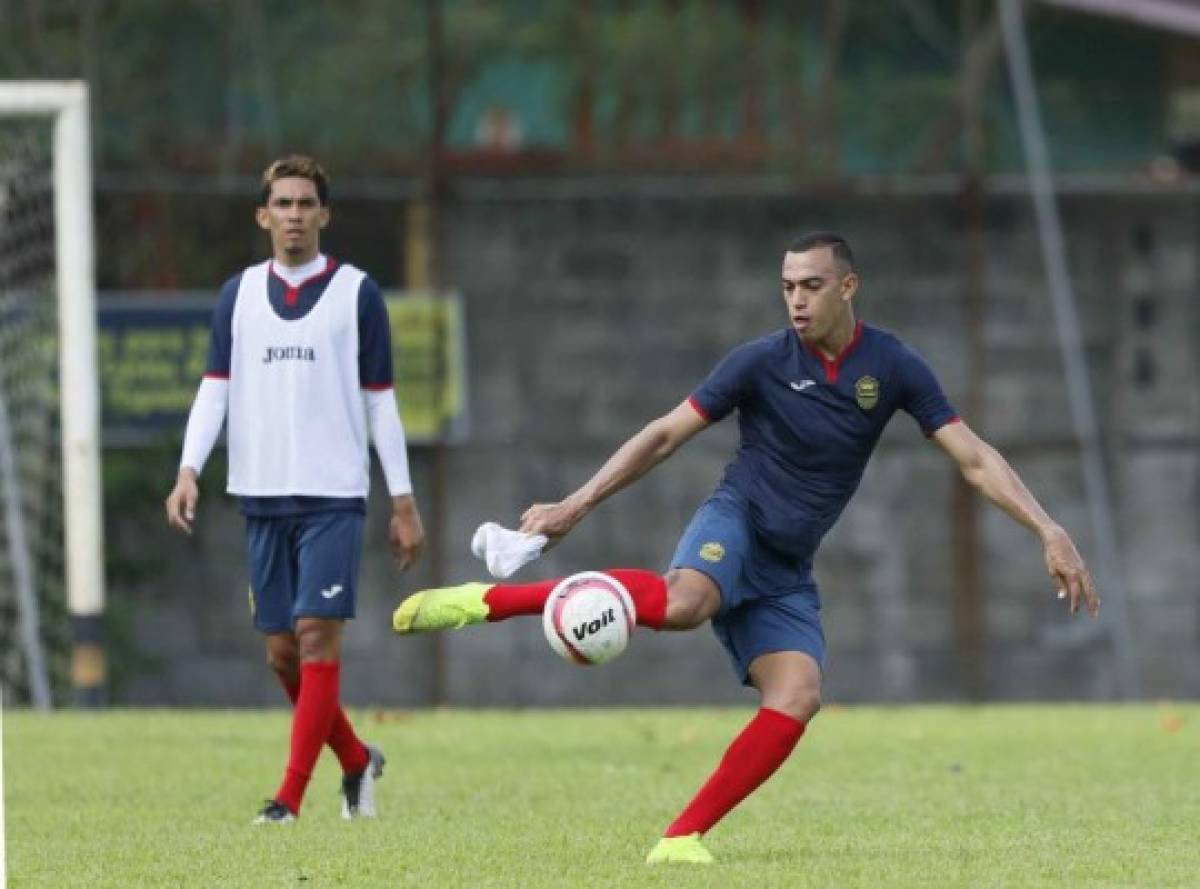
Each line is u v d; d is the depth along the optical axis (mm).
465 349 70938
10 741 40219
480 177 72938
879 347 24844
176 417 69125
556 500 71312
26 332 60719
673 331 71938
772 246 72250
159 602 69312
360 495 29562
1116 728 45688
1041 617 72125
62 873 24266
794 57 79312
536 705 70125
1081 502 72750
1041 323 72688
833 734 43812
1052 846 26000
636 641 70625
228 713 49344
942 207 72312
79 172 50438
